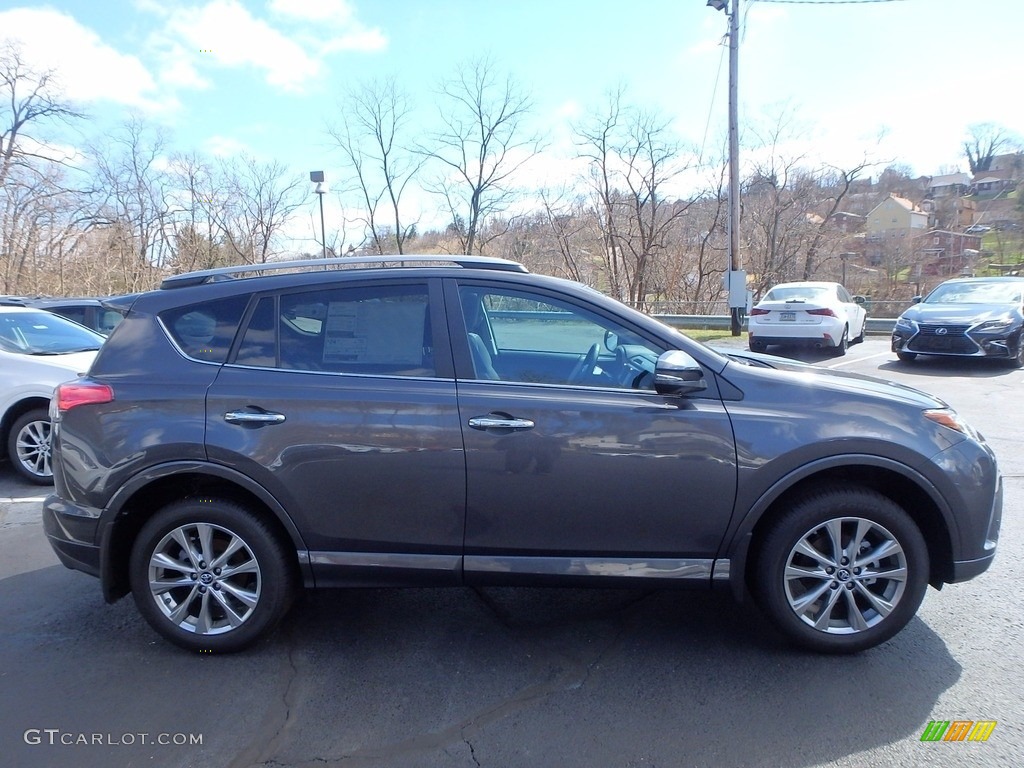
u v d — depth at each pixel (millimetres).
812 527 3094
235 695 2947
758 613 3654
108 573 3244
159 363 3260
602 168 33188
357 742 2625
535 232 34969
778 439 3023
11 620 3650
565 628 3521
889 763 2465
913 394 3357
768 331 14234
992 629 3410
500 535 3137
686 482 3043
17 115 26328
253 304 3312
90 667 3180
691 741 2602
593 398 3104
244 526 3186
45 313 7492
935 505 3086
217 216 33500
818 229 35969
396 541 3166
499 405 3080
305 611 3732
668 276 37406
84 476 3197
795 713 2766
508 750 2566
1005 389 9742
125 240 32250
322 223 22047
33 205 27641
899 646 3271
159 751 2576
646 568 3139
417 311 3270
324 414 3102
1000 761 2465
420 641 3402
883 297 37781
